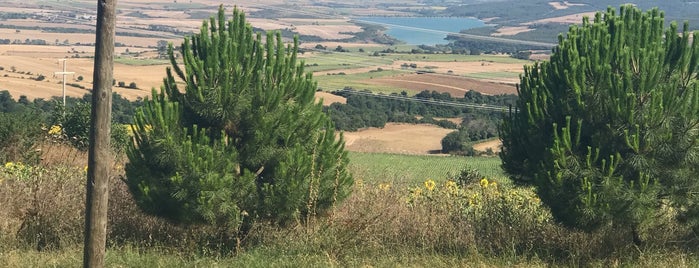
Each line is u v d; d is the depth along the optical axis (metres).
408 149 42.94
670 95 7.52
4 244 8.10
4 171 11.45
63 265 7.37
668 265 7.52
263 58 8.18
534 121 8.19
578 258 7.92
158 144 7.63
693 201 7.59
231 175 7.77
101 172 6.22
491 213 9.05
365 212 8.42
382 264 7.66
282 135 8.06
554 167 7.57
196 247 8.13
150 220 8.61
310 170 7.96
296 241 7.96
